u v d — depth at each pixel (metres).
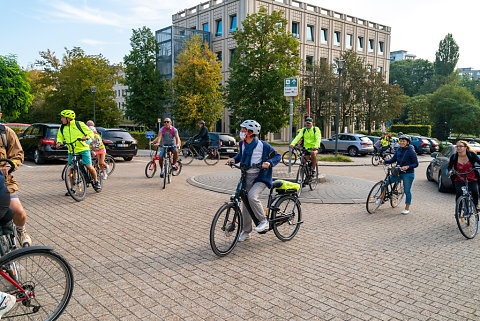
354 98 40.50
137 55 37.03
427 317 3.19
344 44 45.38
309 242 5.25
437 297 3.59
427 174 12.83
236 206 4.68
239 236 4.94
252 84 25.83
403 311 3.28
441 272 4.24
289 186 5.16
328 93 38.78
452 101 53.38
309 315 3.16
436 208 8.04
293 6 39.53
